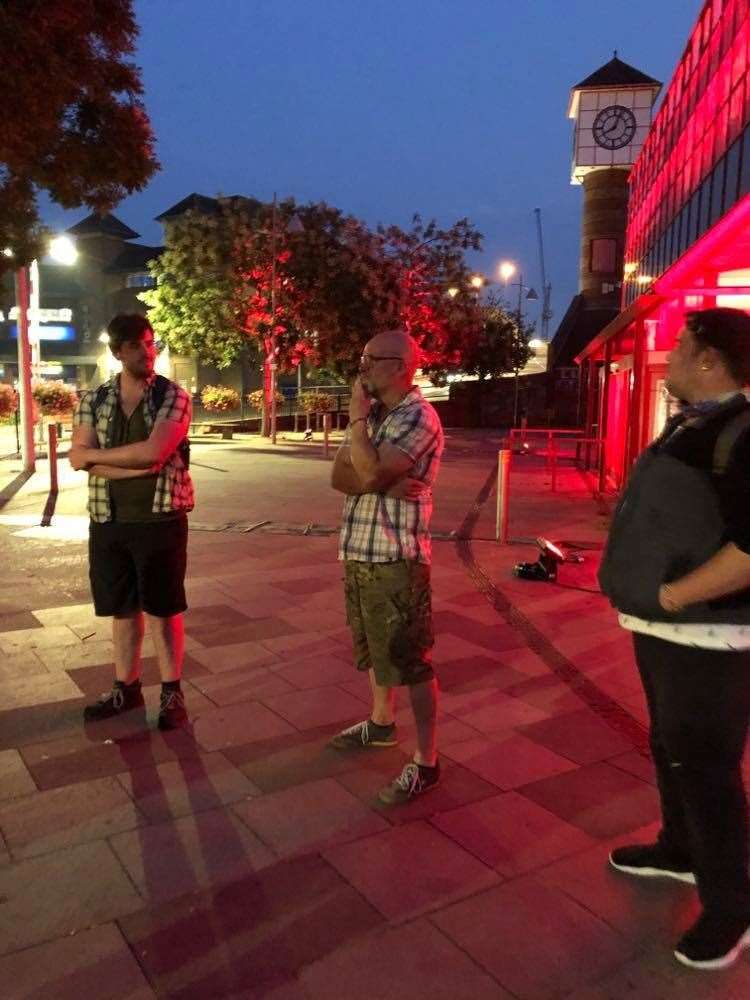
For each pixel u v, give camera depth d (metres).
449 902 2.88
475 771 3.85
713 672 2.47
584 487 15.14
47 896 2.88
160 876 3.01
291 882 2.98
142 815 3.42
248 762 3.90
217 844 3.22
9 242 10.24
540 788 3.70
